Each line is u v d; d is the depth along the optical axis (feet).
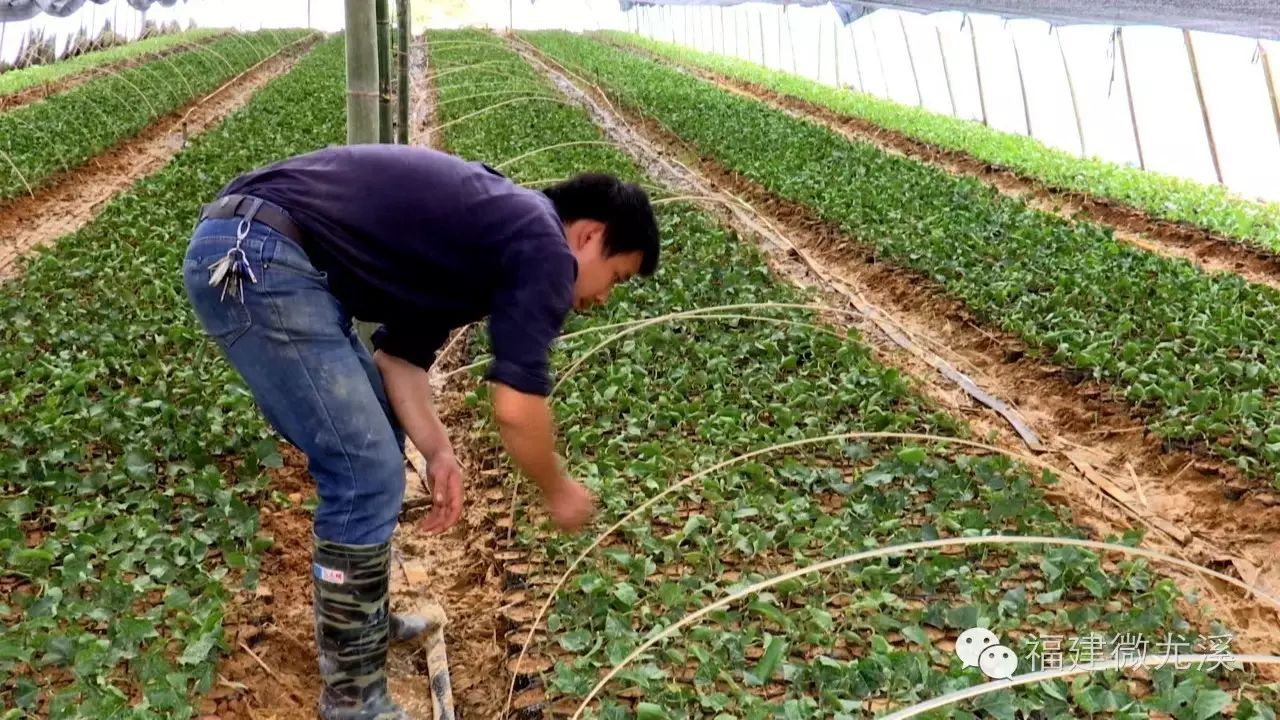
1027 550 16.87
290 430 11.52
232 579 15.98
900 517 18.17
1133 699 13.07
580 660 13.79
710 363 23.94
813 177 46.88
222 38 115.75
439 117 63.52
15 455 18.37
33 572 15.39
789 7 103.19
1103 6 35.50
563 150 49.32
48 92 70.59
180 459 19.42
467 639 15.51
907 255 34.58
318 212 11.02
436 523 13.37
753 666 14.03
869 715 12.88
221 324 11.07
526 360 10.43
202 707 13.19
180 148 54.49
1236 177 51.08
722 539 17.15
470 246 10.85
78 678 12.75
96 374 22.50
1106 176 51.52
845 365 24.39
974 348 28.76
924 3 48.85
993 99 71.72
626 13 165.99
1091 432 23.75
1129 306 29.22
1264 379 24.25
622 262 11.54
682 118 64.90
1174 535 19.21
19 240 37.70
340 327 11.46
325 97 71.10
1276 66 46.11
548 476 11.02
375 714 12.53
